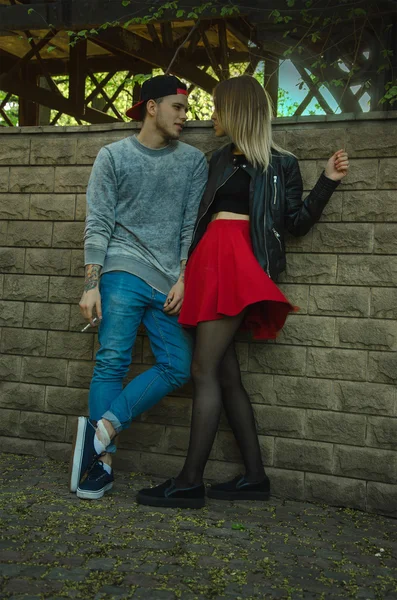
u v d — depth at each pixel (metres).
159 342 3.42
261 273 3.16
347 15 6.49
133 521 2.93
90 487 3.19
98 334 3.44
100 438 3.25
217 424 3.22
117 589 2.25
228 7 6.86
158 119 3.39
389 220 3.30
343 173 3.17
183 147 3.49
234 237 3.25
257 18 6.85
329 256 3.40
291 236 3.46
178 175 3.44
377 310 3.32
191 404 3.64
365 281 3.34
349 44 7.16
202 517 3.04
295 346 3.46
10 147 3.96
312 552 2.69
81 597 2.18
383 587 2.40
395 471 3.27
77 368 3.86
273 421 3.48
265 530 2.92
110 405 3.35
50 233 3.90
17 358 3.96
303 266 3.44
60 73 11.98
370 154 3.34
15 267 3.96
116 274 3.38
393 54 6.74
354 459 3.34
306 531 2.94
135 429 3.72
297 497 3.43
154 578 2.36
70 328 3.87
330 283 3.40
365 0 6.27
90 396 3.40
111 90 13.47
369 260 3.34
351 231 3.36
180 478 3.19
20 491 3.26
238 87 3.30
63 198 3.88
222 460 3.58
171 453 3.67
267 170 3.28
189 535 2.79
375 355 3.32
